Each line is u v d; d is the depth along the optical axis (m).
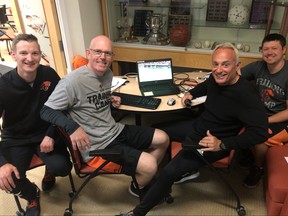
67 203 1.87
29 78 1.60
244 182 1.98
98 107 1.67
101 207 1.83
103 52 1.55
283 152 1.76
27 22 2.93
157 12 3.01
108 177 2.10
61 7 2.64
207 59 2.71
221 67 1.46
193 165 1.59
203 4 2.83
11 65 4.11
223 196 1.90
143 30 3.10
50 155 1.66
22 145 1.69
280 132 1.86
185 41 2.82
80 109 1.62
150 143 1.83
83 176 1.65
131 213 1.63
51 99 1.53
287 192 1.49
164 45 2.91
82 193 1.94
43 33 2.85
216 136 1.66
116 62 3.12
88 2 2.79
